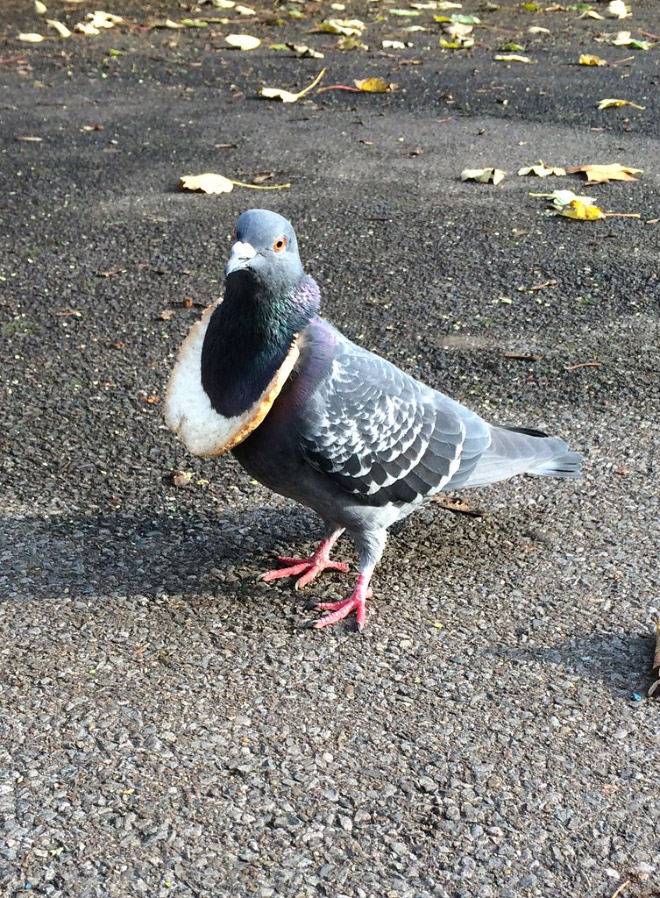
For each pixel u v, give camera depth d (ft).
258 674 2.55
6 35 7.71
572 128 5.97
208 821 2.18
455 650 2.63
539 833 2.17
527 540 3.02
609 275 4.35
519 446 2.96
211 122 6.02
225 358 2.55
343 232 4.71
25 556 2.90
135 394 3.60
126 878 2.07
